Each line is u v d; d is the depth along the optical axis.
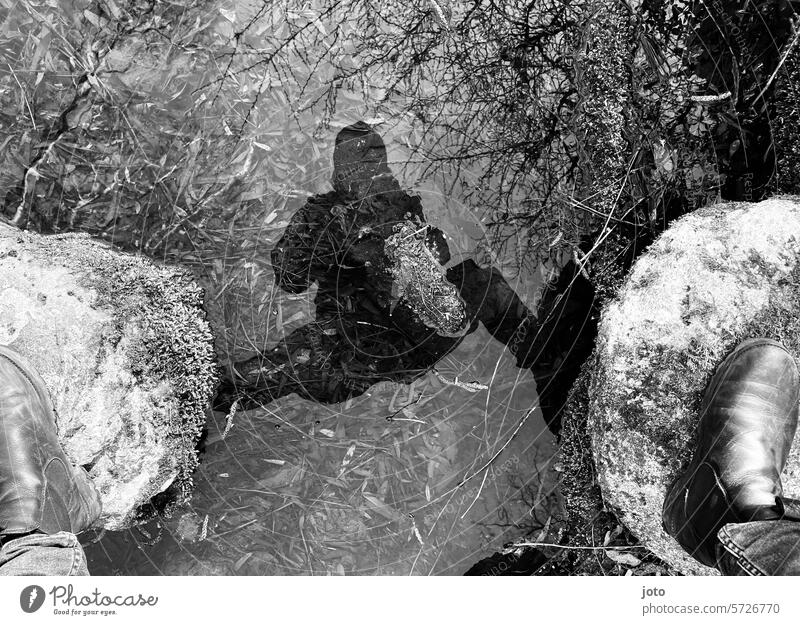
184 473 1.92
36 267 1.68
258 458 2.02
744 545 1.33
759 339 1.56
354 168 2.13
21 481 1.46
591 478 1.90
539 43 1.99
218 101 2.15
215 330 2.04
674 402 1.66
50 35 2.13
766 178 1.78
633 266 1.76
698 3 1.76
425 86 2.12
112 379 1.68
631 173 1.86
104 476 1.71
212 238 2.08
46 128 2.07
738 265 1.62
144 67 2.15
